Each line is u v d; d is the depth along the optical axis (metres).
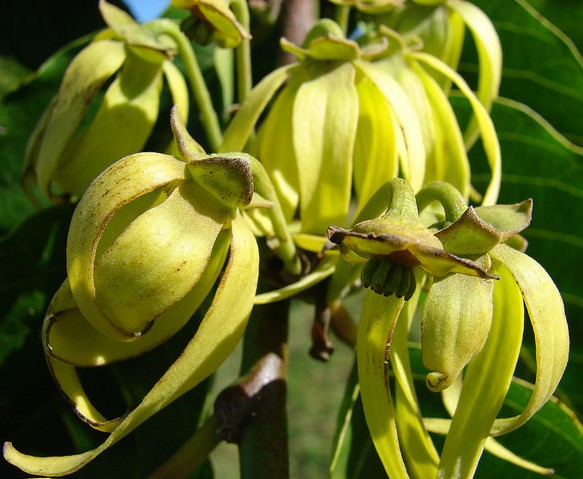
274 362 0.26
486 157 0.32
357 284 0.27
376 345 0.20
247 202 0.20
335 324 0.28
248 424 0.25
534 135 0.32
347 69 0.25
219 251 0.20
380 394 0.20
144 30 0.27
